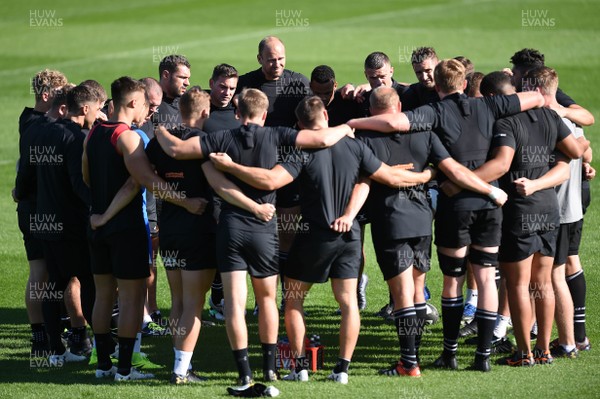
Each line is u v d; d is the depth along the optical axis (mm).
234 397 22031
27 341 28219
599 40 93250
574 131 26000
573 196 25625
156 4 126688
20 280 34969
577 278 26297
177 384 23344
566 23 103250
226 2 126812
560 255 25344
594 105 67688
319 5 123375
